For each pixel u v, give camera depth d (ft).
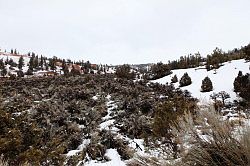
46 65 258.16
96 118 54.49
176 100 35.12
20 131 22.56
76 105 60.59
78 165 30.94
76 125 46.98
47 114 52.80
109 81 107.65
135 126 45.24
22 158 19.15
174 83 117.91
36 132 23.24
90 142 39.47
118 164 33.12
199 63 171.32
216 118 5.87
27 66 265.13
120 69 134.00
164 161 5.89
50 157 21.94
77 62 290.76
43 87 100.78
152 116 55.11
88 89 86.99
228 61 142.72
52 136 29.81
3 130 21.42
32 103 66.39
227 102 71.26
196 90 98.99
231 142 5.43
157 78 135.64
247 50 127.95
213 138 5.70
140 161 6.24
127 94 81.61
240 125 5.81
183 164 5.68
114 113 58.80
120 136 42.86
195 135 5.93
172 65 171.01
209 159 5.49
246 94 71.00
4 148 19.20
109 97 79.71
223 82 103.71
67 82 110.93
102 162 34.30
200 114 6.08
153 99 72.13
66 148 36.68
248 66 118.11
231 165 5.17
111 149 38.50
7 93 82.58
